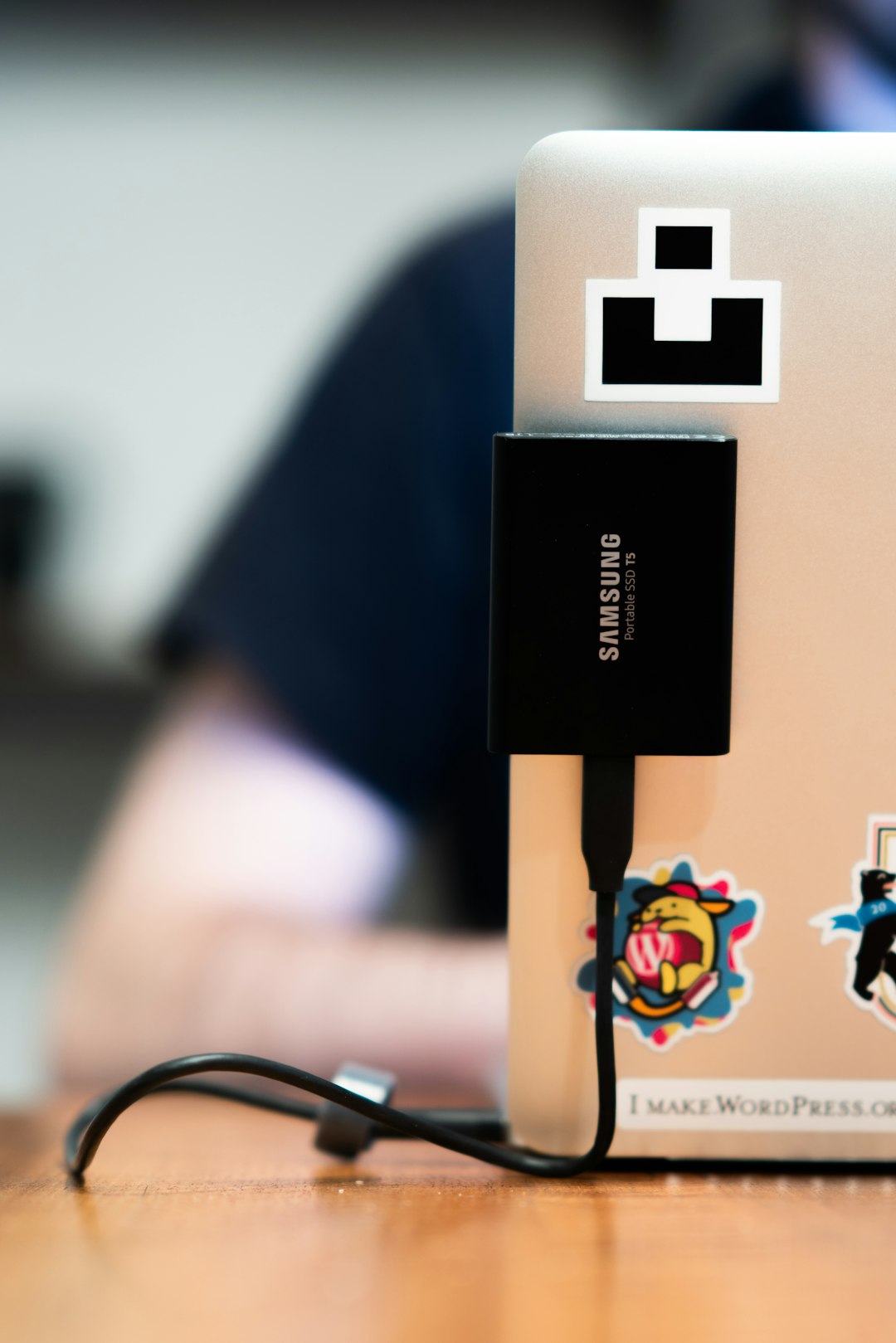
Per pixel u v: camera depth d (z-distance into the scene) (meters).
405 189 3.19
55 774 3.33
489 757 1.40
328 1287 0.73
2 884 2.96
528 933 0.81
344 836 1.19
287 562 1.30
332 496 1.32
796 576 0.80
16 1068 2.24
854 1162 0.81
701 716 0.79
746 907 0.80
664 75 1.37
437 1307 0.72
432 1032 1.03
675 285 0.80
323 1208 0.77
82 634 3.50
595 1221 0.76
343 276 3.23
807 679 0.80
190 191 3.23
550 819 0.80
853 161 0.80
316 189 3.20
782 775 0.80
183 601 1.29
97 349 3.31
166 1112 0.90
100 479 3.38
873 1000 0.81
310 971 1.06
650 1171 0.81
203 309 3.28
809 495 0.80
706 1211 0.77
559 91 3.09
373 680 1.29
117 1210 0.77
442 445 1.34
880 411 0.80
